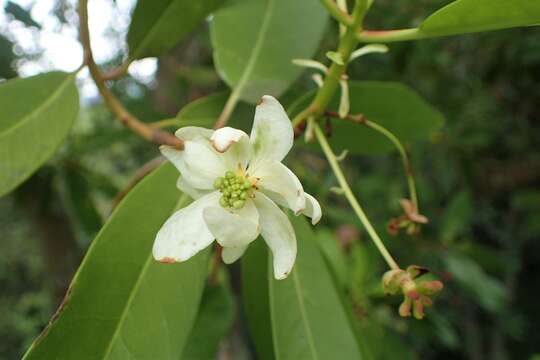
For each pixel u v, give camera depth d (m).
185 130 0.10
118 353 0.10
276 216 0.10
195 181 0.10
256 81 0.15
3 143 0.12
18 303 0.66
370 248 0.24
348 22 0.11
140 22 0.13
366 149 0.16
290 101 0.17
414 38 0.11
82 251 0.26
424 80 0.34
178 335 0.10
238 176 0.10
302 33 0.16
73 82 0.12
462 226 0.28
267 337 0.14
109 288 0.10
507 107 0.37
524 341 0.62
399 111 0.15
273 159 0.10
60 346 0.10
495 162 0.39
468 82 0.35
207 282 0.14
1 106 0.12
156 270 0.11
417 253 0.26
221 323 0.14
